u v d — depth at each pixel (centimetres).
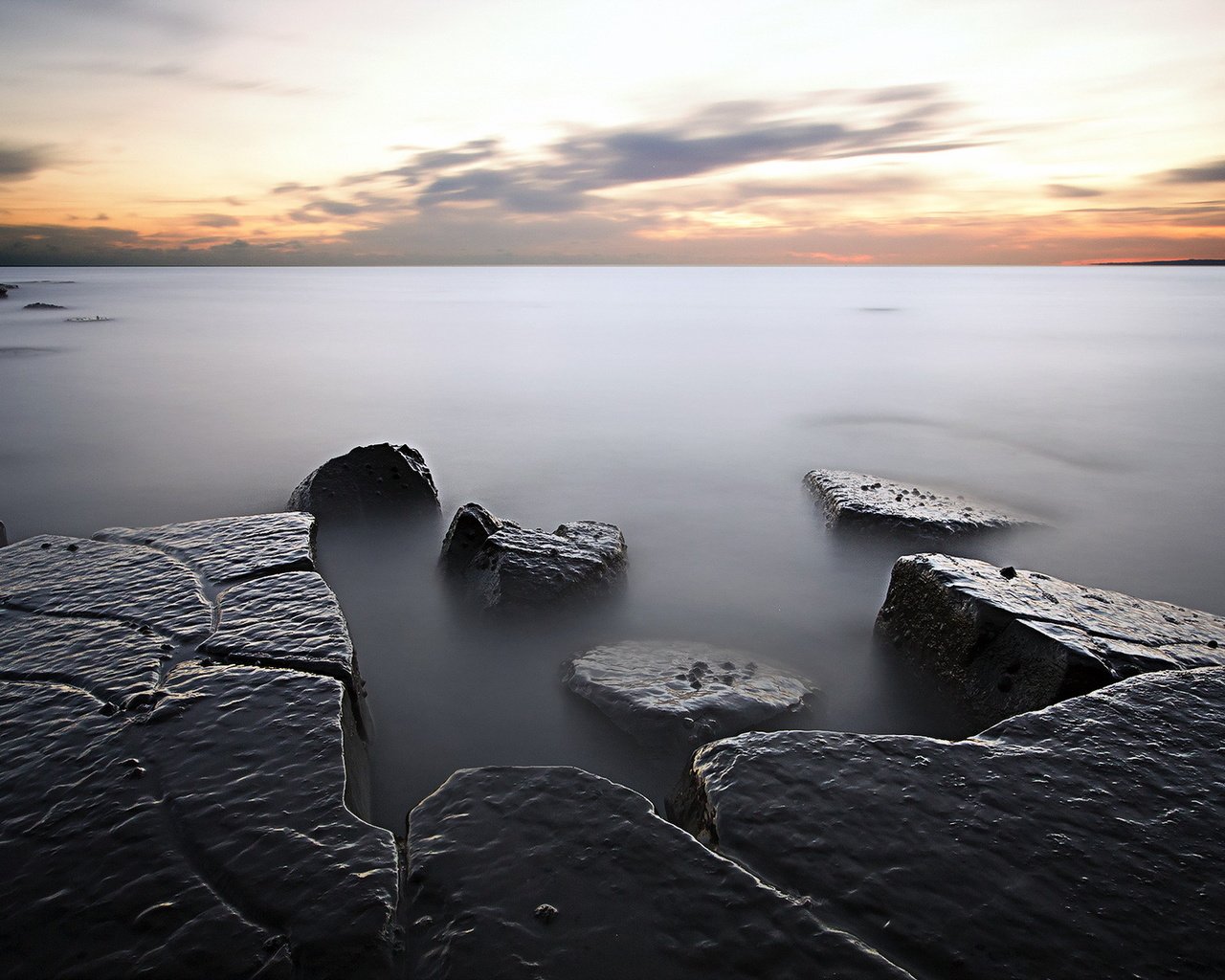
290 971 219
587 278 18550
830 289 10025
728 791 299
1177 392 1825
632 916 241
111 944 227
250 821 273
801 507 951
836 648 580
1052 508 970
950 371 2172
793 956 228
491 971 221
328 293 7725
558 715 460
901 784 303
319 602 445
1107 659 403
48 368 2108
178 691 353
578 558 604
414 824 281
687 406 1652
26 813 277
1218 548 833
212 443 1277
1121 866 263
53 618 426
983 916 243
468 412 1579
